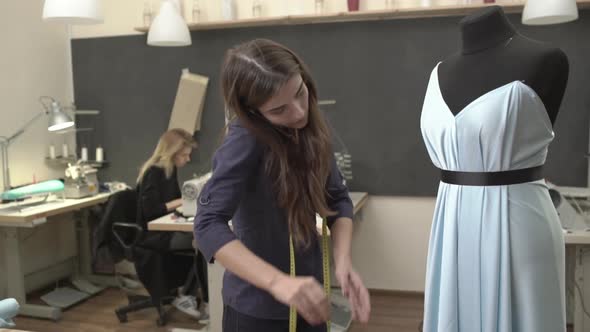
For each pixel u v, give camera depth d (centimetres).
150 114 409
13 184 375
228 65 111
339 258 125
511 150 139
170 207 327
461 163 146
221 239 104
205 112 395
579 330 256
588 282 252
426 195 359
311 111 121
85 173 376
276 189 120
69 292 388
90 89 420
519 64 142
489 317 142
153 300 325
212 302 280
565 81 143
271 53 108
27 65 386
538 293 141
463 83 150
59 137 416
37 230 388
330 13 350
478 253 143
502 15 148
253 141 115
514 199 141
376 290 376
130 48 408
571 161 330
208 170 398
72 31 420
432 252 157
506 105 137
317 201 123
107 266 414
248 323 129
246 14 383
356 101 364
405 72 353
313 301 90
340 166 360
